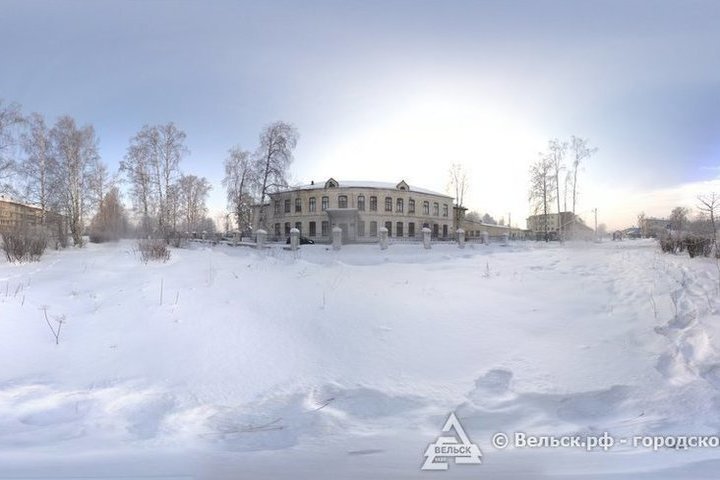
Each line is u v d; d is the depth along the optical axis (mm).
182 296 9320
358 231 56688
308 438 4504
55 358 6586
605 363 6145
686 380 5539
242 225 45094
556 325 7703
